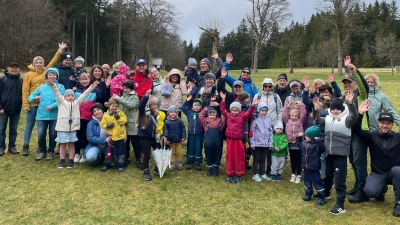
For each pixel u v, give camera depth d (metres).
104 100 6.81
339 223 4.25
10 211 4.45
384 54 48.28
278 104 6.32
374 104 5.29
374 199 5.05
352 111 4.44
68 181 5.55
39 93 6.65
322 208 4.72
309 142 4.92
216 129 5.98
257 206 4.75
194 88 6.90
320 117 4.88
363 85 5.35
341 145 4.54
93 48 48.59
